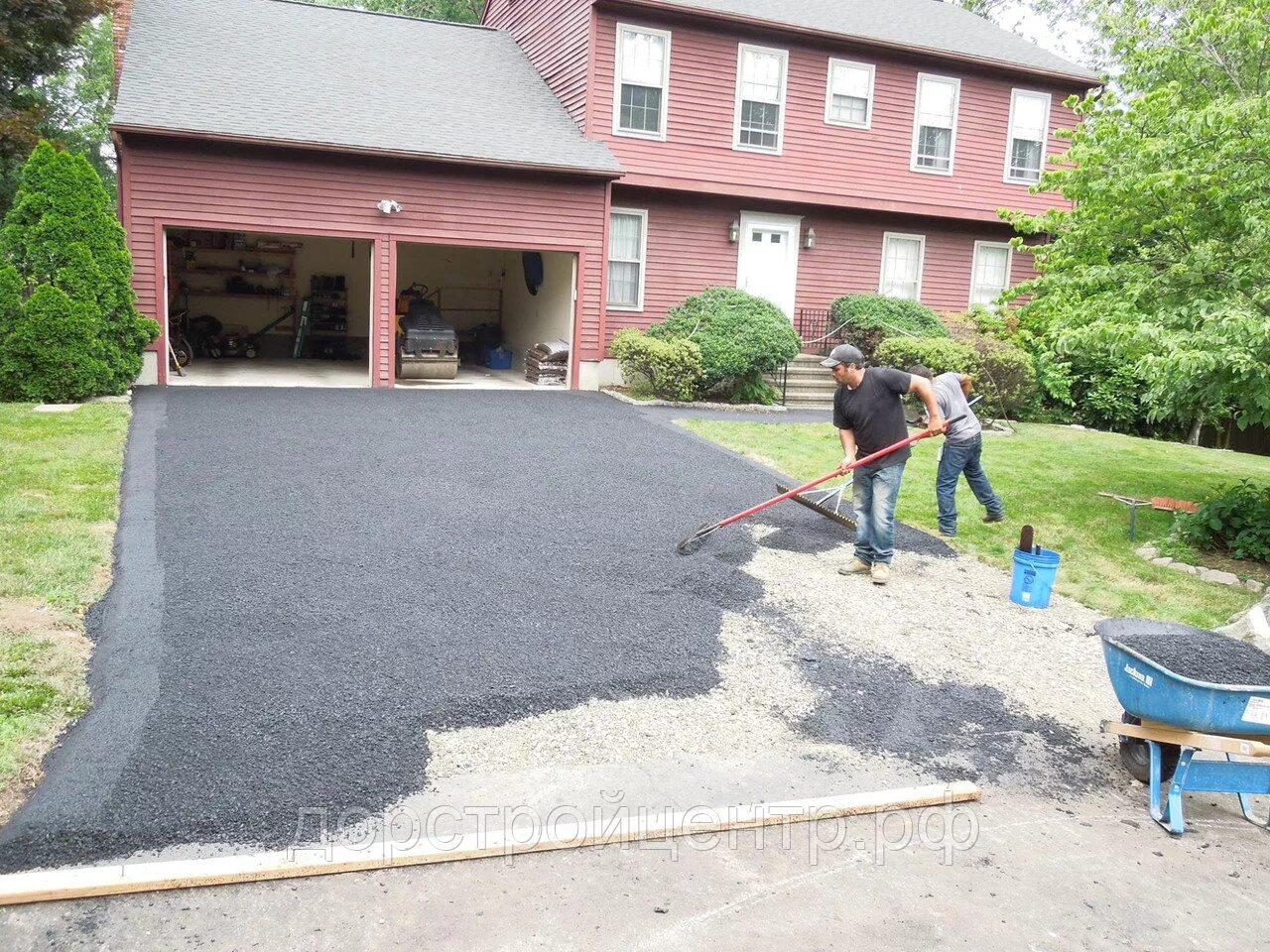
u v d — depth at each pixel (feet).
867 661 17.74
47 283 36.27
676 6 49.26
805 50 53.21
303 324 58.54
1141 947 10.43
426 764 13.04
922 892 11.15
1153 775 13.39
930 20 61.46
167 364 41.63
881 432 21.59
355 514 23.48
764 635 18.56
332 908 10.18
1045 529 27.43
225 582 18.44
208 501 23.58
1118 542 26.45
